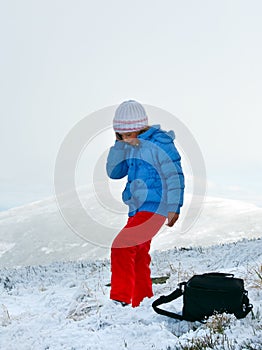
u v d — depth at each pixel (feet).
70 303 32.30
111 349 19.86
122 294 24.59
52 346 20.99
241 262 43.14
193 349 18.39
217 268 44.09
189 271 41.04
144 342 20.10
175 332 21.44
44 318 25.68
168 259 50.16
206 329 20.34
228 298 21.36
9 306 37.47
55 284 45.62
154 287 30.71
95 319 23.38
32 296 40.50
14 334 23.97
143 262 26.04
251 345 17.97
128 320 22.94
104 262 55.01
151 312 23.38
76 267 53.72
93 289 36.14
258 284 25.85
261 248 45.37
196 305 21.74
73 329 22.58
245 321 20.70
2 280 49.75
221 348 18.21
